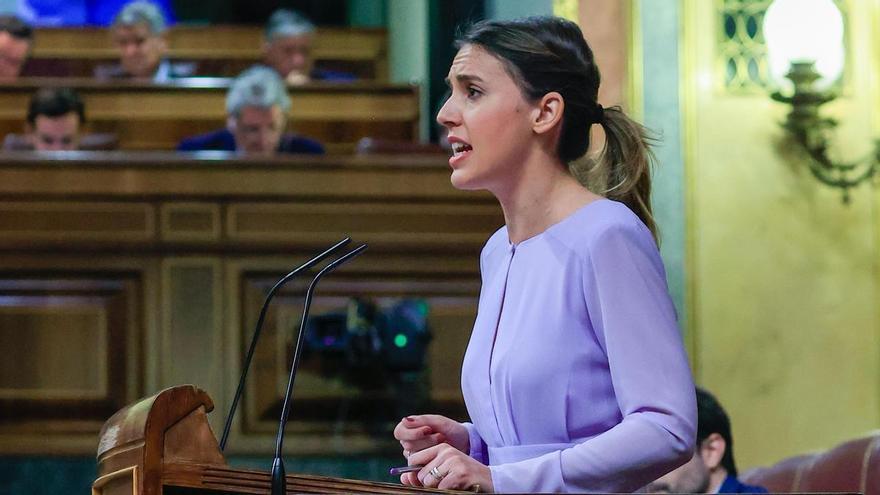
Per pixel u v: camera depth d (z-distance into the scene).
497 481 6.02
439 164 17.55
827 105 18.70
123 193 17.39
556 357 6.44
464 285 17.47
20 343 17.20
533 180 6.81
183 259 17.34
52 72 30.25
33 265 17.36
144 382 17.20
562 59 6.78
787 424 18.56
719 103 18.59
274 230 17.42
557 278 6.53
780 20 18.39
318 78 28.03
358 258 17.41
